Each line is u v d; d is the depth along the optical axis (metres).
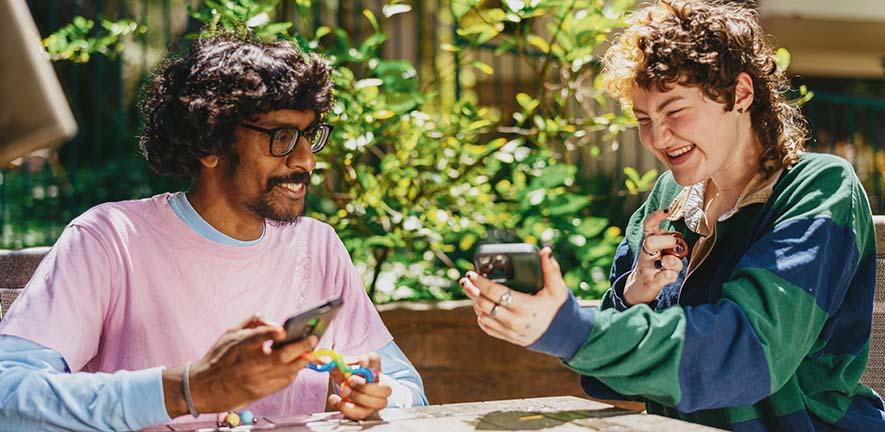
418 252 4.24
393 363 2.26
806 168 1.96
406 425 1.77
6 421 1.77
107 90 6.64
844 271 1.88
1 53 1.26
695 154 1.96
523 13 3.75
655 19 2.00
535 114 4.36
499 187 4.05
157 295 2.03
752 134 2.04
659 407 2.12
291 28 4.15
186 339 2.03
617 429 1.67
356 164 4.01
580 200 3.98
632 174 4.21
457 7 3.88
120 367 2.02
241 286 2.09
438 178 3.98
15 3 1.27
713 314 1.72
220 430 1.80
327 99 2.06
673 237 2.11
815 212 1.87
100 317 2.00
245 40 2.11
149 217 2.08
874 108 6.33
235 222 2.09
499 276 1.67
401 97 3.84
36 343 1.88
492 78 5.83
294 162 2.02
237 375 1.65
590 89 4.28
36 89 1.26
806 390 2.00
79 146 6.59
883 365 2.51
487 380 3.66
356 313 2.28
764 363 1.72
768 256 1.82
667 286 2.13
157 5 6.45
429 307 3.67
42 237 4.99
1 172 4.96
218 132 1.98
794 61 8.83
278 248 2.17
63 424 1.74
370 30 6.08
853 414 2.02
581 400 1.96
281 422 1.87
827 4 8.20
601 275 4.03
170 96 2.04
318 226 2.30
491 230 4.38
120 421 1.71
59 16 7.03
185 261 2.05
